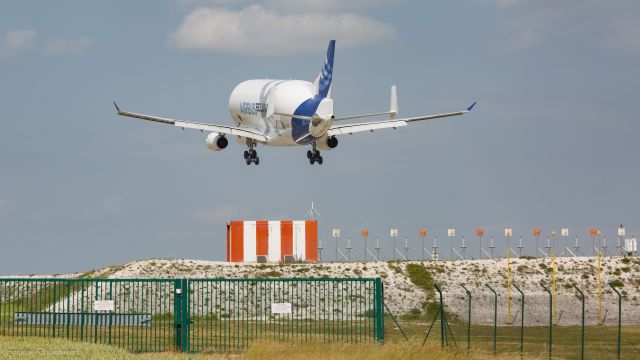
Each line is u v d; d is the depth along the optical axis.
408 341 172.25
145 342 180.88
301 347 161.50
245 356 159.25
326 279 170.12
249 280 170.88
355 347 160.25
